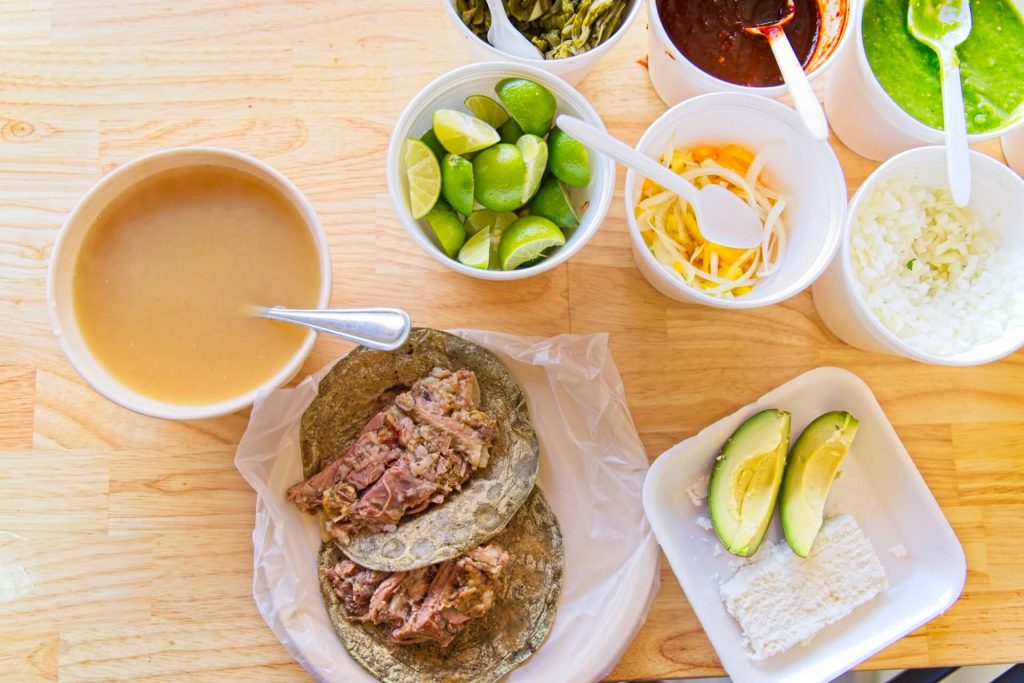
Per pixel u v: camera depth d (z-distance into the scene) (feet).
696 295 1.71
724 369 1.94
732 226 1.84
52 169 1.86
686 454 1.89
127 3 1.87
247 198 1.71
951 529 1.90
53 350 1.84
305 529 1.82
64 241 1.64
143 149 1.87
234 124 1.88
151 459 1.84
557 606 1.86
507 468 1.83
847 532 1.92
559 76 1.80
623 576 1.87
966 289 1.90
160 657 1.82
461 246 1.78
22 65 1.86
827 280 1.87
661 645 1.89
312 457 1.83
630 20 1.77
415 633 1.77
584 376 1.89
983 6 1.88
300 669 1.84
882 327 1.76
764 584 1.88
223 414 1.68
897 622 1.91
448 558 1.77
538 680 1.83
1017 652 1.93
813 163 1.80
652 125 1.75
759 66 1.83
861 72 1.82
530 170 1.71
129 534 1.83
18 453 1.82
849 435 1.88
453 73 1.73
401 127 1.71
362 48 1.91
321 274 1.70
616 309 1.93
